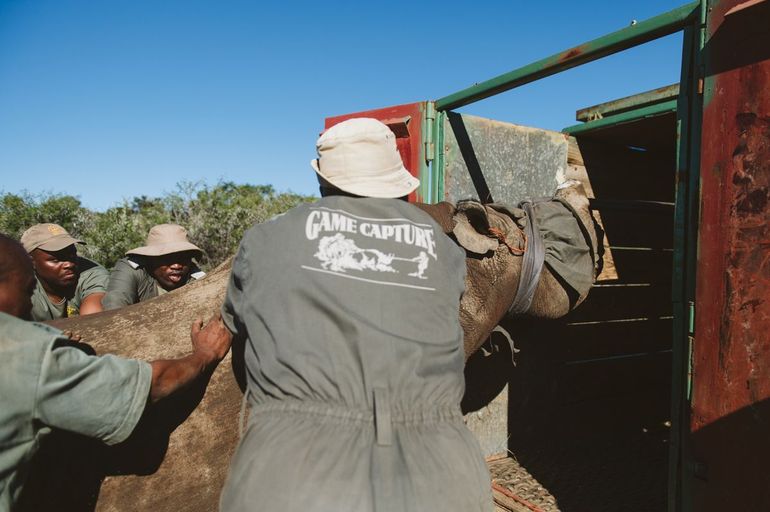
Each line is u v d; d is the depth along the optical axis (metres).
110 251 8.91
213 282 2.37
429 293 1.66
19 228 9.03
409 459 1.43
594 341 4.50
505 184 3.76
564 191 3.03
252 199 11.73
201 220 10.12
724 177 2.08
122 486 2.02
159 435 2.08
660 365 5.01
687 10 2.25
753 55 1.98
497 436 3.98
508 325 3.78
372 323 1.54
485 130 3.66
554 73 2.85
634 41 2.46
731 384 2.05
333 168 1.81
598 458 4.07
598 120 3.81
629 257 4.45
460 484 1.47
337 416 1.48
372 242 1.66
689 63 2.28
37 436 1.55
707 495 2.13
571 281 2.75
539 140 3.96
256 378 1.62
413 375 1.54
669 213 4.05
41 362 1.48
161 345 2.14
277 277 1.60
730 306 2.05
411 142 3.60
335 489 1.36
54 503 1.86
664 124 3.67
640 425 4.83
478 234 2.56
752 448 1.98
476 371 3.85
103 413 1.56
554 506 3.33
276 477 1.39
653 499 3.42
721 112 2.09
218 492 2.23
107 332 2.12
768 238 1.93
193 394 2.16
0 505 1.48
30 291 1.69
